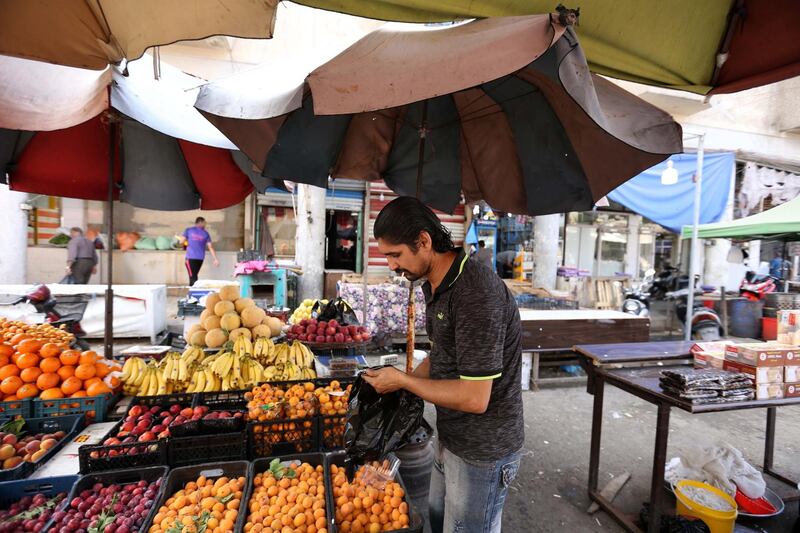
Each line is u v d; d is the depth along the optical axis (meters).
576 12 1.33
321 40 8.06
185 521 1.73
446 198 3.57
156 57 2.53
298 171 3.00
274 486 2.03
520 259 10.12
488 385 1.37
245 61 7.81
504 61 1.38
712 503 2.58
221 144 3.29
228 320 3.60
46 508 1.88
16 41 1.46
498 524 1.61
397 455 2.64
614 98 1.93
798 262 10.73
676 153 1.82
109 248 3.52
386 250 1.48
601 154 2.34
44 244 9.59
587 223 11.66
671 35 2.07
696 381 2.37
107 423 2.62
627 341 5.32
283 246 10.98
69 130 3.70
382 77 1.55
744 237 7.18
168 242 10.32
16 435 2.38
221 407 2.68
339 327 4.28
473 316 1.38
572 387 5.30
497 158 3.16
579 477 3.26
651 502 2.49
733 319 8.56
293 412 2.50
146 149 3.99
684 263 11.73
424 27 2.12
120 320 6.16
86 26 1.50
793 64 2.01
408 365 2.87
